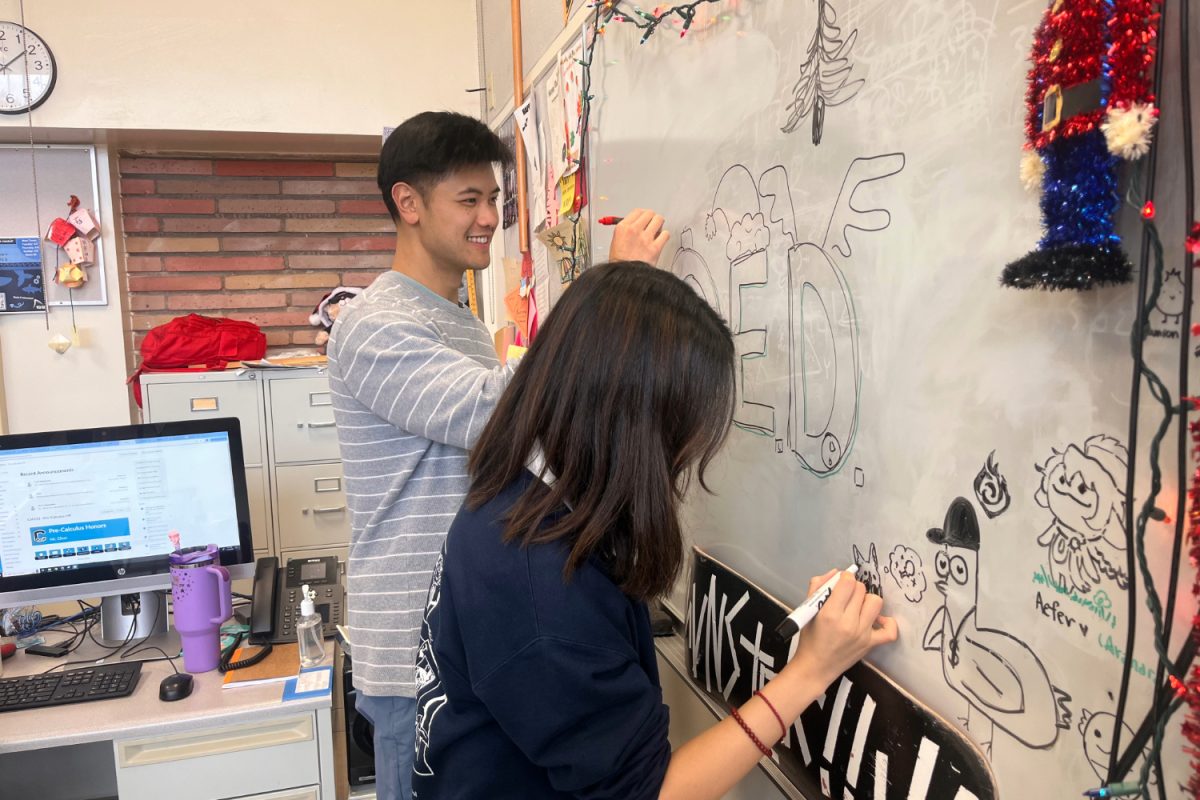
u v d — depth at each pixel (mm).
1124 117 391
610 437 604
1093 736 494
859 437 738
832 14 746
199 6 2678
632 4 1257
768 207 884
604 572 621
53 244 2959
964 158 583
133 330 3201
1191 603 427
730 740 693
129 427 1463
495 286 2828
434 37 2871
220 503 1516
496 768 647
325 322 3291
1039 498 531
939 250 616
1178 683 420
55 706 1242
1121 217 452
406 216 1212
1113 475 472
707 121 1027
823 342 791
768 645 890
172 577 1362
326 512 2789
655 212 1212
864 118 703
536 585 599
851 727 745
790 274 845
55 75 2592
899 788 674
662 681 1279
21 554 1418
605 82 1416
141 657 1439
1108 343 473
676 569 637
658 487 602
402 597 1133
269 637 1469
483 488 670
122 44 2633
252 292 3316
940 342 621
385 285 1187
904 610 683
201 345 2766
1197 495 389
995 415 567
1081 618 500
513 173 2357
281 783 1284
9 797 1786
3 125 2600
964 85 579
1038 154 461
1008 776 569
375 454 1136
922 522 653
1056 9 431
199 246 3236
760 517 945
